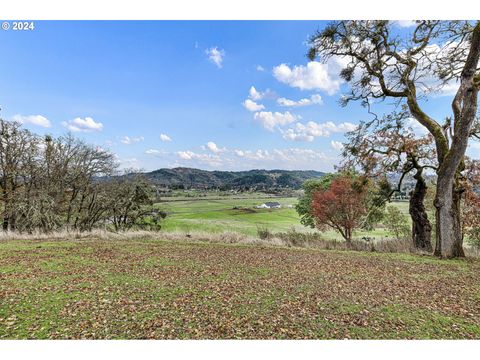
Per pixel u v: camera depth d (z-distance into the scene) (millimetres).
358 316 5688
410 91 14359
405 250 14695
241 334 4918
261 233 19703
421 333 5090
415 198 16125
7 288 7176
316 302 6402
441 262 11117
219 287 7430
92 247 13695
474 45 11023
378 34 14664
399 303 6434
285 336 4887
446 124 14523
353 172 20844
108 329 5023
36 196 23812
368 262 11047
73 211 27375
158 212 31562
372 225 23188
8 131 23672
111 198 27969
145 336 4812
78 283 7676
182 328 5086
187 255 11953
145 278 8250
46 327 5082
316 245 16141
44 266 9648
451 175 12070
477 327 5344
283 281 8102
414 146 16250
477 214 16531
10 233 17594
